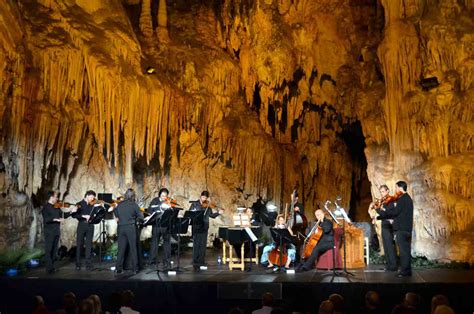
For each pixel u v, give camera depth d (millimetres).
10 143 12312
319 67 16812
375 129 14742
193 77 16297
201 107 16016
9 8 12664
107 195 12703
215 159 16516
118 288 9977
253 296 9555
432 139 12797
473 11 13508
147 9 17016
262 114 17406
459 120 12711
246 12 16859
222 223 16453
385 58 13914
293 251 11539
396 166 13578
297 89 17109
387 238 10984
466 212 11734
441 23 13375
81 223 11773
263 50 16500
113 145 14719
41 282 10219
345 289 9422
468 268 11227
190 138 16125
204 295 9719
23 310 10242
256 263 12297
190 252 15180
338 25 16453
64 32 13938
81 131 13812
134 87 14133
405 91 13617
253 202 16641
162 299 9867
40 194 13719
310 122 17391
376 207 10938
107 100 13859
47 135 12922
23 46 12906
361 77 16125
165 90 14977
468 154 12289
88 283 10070
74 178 14703
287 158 17328
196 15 18250
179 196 16438
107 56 14156
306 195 17547
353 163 17734
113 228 15750
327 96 16969
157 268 10836
